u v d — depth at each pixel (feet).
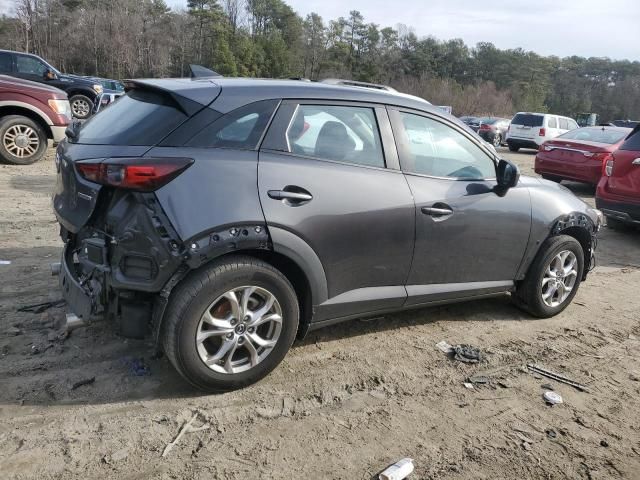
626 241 25.96
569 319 15.56
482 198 13.08
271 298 10.28
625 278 20.02
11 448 8.55
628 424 10.55
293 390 10.79
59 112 33.09
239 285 9.83
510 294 15.51
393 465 8.72
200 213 9.30
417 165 12.27
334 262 10.99
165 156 9.34
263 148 10.25
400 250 11.87
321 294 11.03
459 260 13.02
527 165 56.08
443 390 11.24
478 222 13.00
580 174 37.93
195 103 9.88
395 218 11.58
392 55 317.22
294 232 10.21
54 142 33.60
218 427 9.46
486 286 13.89
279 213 10.01
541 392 11.45
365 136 11.62
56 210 10.96
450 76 345.51
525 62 357.41
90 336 12.14
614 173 25.13
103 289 9.68
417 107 12.57
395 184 11.68
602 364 12.93
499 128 90.48
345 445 9.27
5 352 11.23
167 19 272.10
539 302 14.94
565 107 370.94
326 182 10.68
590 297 17.60
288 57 253.24
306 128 10.83
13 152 32.17
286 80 11.76
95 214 9.66
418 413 10.37
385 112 11.99
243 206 9.65
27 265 16.05
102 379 10.59
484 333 14.14
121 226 9.32
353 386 11.12
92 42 251.60
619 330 15.02
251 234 9.73
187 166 9.39
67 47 249.75
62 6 253.24
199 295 9.45
